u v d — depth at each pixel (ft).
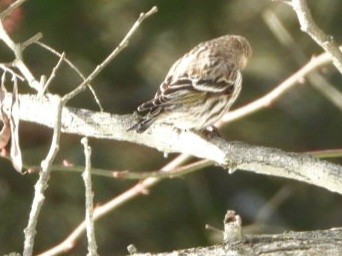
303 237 23.59
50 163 23.43
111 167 50.52
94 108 50.62
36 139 49.01
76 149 50.19
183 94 31.14
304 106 55.52
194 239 52.60
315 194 55.57
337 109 55.52
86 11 49.21
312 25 24.70
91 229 23.59
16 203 50.57
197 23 50.96
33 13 47.93
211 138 25.99
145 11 50.06
